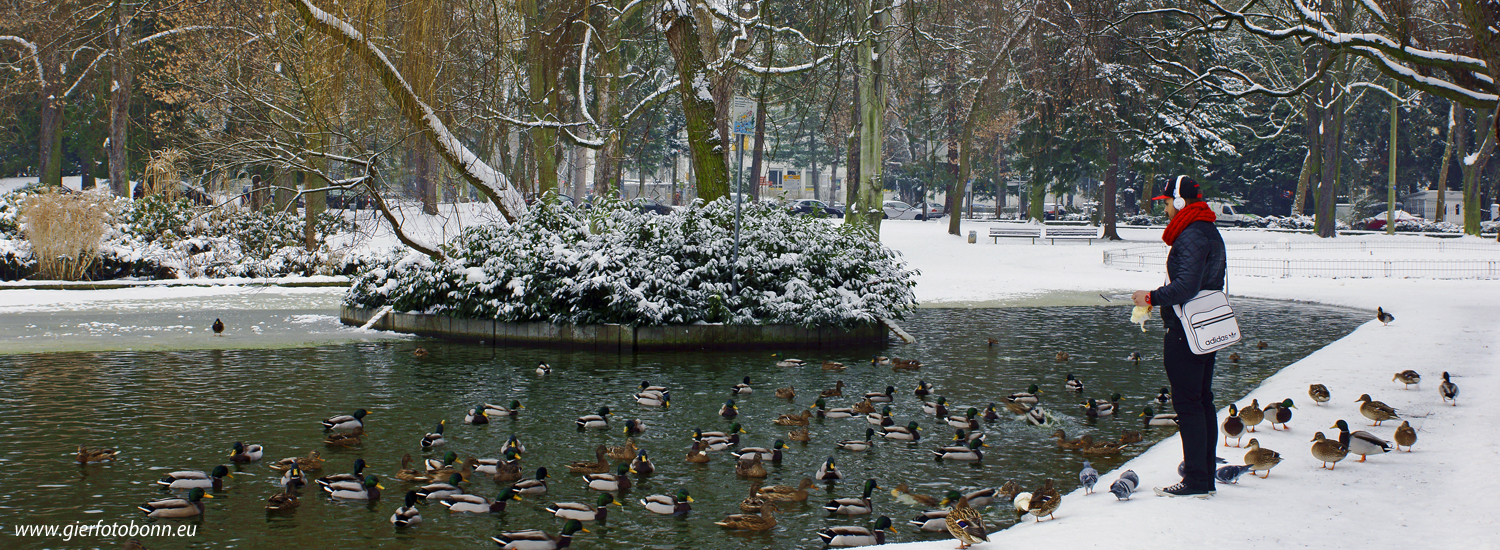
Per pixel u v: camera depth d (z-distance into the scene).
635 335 17.59
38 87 47.97
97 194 31.12
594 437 10.66
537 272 18.58
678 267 18.36
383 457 9.65
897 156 101.81
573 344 18.02
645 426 11.26
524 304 18.38
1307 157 66.94
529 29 28.09
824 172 109.81
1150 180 52.44
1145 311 6.79
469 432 10.81
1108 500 7.06
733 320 18.08
